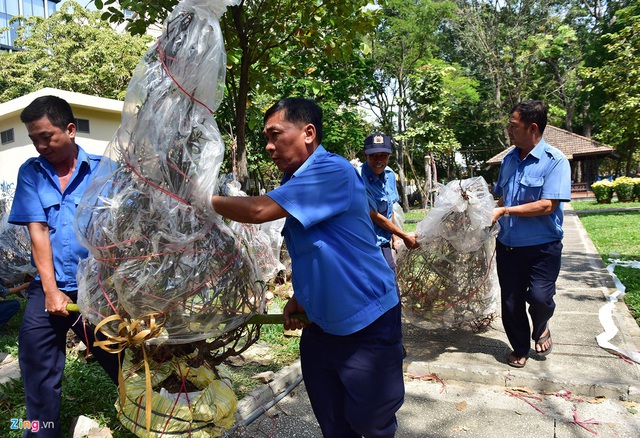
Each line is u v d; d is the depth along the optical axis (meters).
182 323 2.05
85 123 11.06
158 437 2.12
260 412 3.21
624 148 32.28
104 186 2.08
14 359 4.20
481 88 30.66
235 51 4.70
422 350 4.18
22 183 2.64
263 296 2.37
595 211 16.92
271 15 4.62
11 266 4.85
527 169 3.73
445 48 30.81
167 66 1.96
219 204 1.96
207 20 1.96
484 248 4.05
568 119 32.44
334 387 2.23
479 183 3.75
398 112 23.69
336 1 4.43
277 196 1.94
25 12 30.30
